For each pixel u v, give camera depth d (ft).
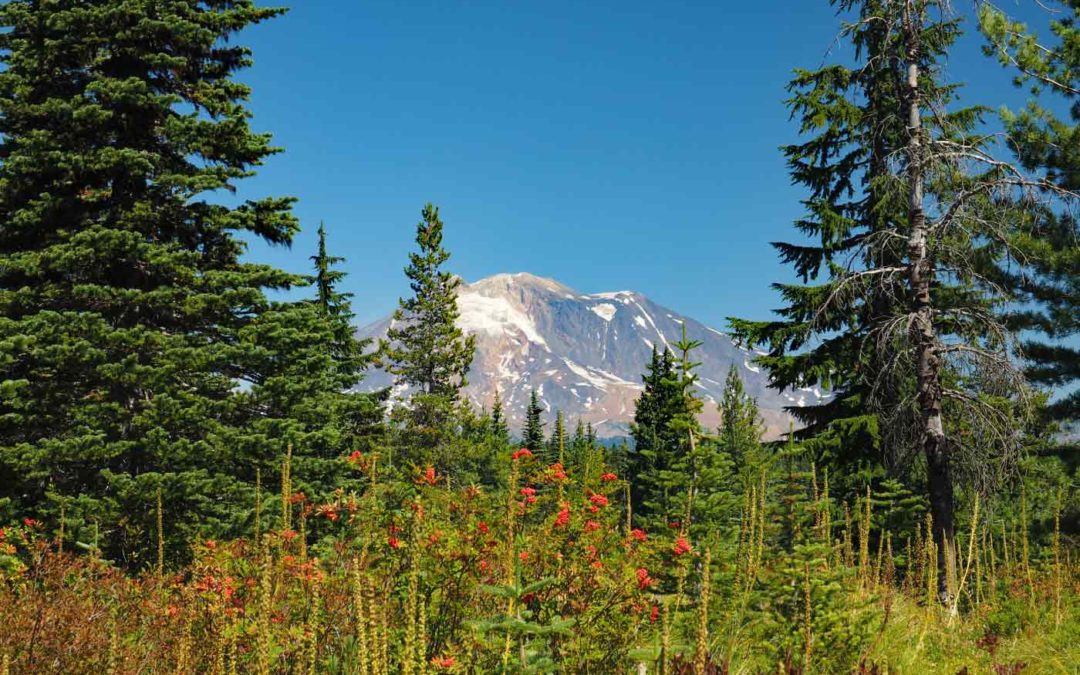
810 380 61.57
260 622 15.23
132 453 48.03
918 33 51.31
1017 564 35.19
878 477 57.57
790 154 66.08
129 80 51.42
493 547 16.97
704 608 11.91
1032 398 50.26
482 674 15.03
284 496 20.93
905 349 50.49
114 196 52.70
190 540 36.52
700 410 36.83
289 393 53.52
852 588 22.03
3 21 52.39
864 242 52.49
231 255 58.75
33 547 29.40
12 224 50.57
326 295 101.81
